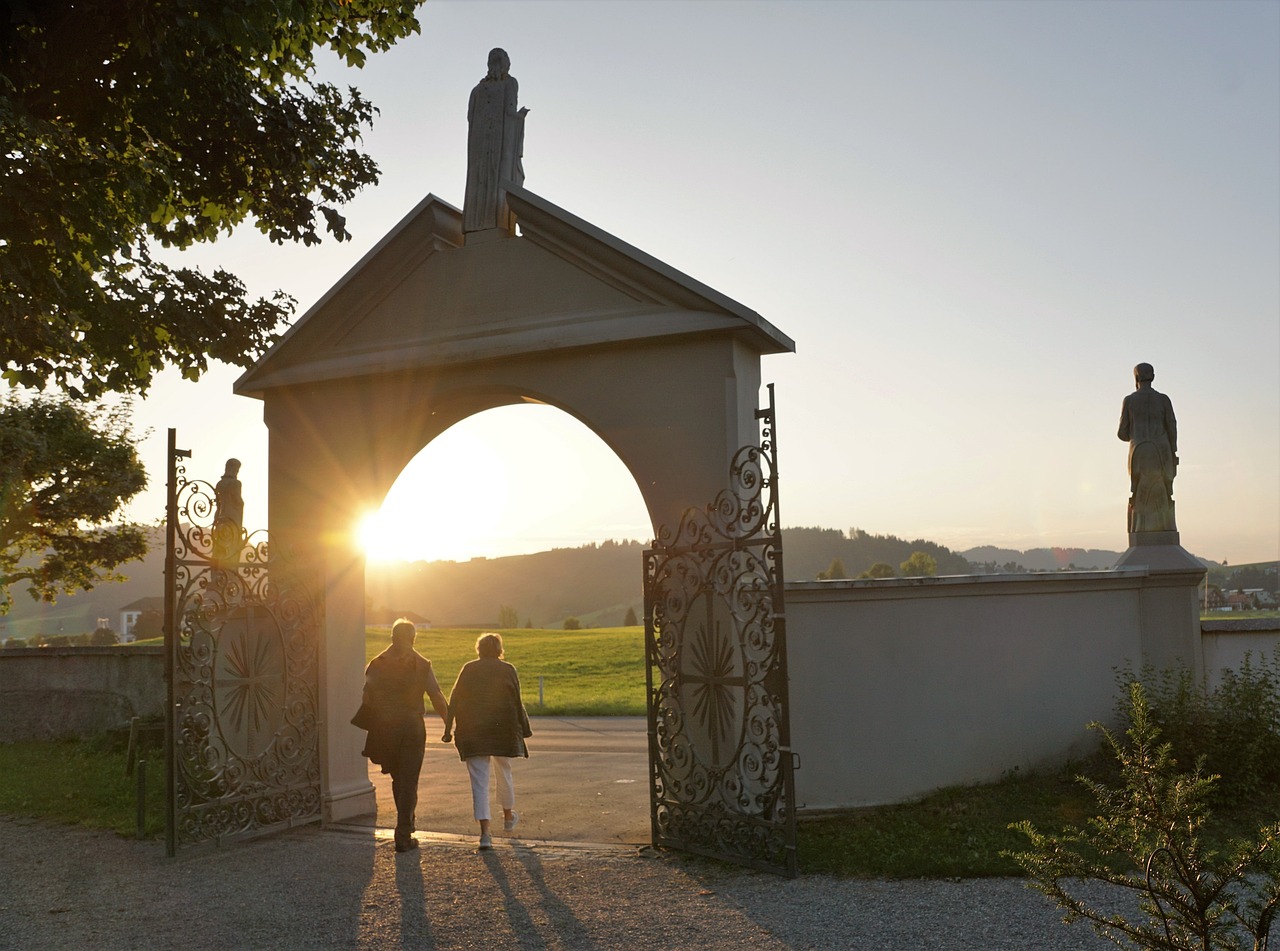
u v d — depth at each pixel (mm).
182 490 8523
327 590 10047
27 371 10867
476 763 8445
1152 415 10023
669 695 8391
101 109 9969
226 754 8906
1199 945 3627
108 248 9180
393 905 6773
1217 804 8031
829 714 8789
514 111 9891
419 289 9930
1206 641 9938
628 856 7969
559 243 9211
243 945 6059
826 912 6262
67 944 6145
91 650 15961
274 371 10445
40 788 11438
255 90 11211
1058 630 9406
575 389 9141
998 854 7133
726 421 8562
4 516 26391
